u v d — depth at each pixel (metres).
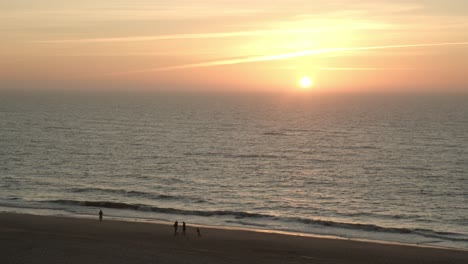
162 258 33.28
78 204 51.66
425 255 34.94
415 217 49.19
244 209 51.62
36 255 33.38
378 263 33.22
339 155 89.94
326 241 38.41
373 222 47.25
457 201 55.91
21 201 53.03
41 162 79.12
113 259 32.84
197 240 37.97
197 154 89.88
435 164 79.81
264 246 36.66
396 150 96.31
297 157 87.44
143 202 53.84
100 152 90.88
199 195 57.78
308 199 56.38
